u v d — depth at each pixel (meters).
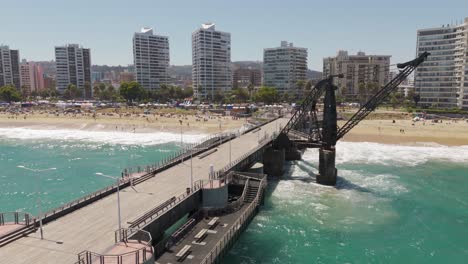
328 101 82.56
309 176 91.19
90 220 41.38
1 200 74.25
